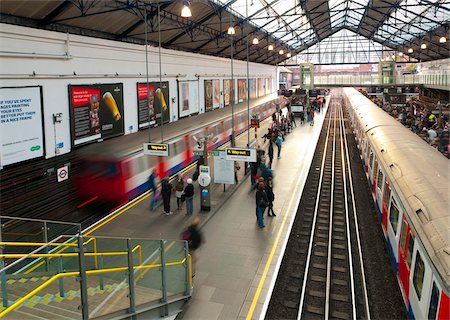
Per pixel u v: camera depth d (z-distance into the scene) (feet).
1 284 18.35
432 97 121.80
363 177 61.21
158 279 24.06
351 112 103.19
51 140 37.06
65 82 38.78
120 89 48.57
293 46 146.30
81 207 39.34
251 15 75.72
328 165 69.05
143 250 24.50
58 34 37.14
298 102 121.90
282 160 67.51
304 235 38.50
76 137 40.52
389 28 122.72
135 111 52.42
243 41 92.99
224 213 42.45
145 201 46.24
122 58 48.70
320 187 54.39
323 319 25.25
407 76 152.56
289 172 59.41
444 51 114.62
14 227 27.81
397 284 29.68
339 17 129.49
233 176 47.57
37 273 23.31
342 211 45.70
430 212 21.85
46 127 36.40
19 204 32.63
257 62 138.82
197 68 74.79
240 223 39.50
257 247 33.96
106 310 19.86
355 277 30.63
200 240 34.32
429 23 95.25
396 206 28.96
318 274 30.91
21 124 33.47
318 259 33.50
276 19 88.07
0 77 31.14
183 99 68.28
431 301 18.53
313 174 62.39
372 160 47.11
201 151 42.73
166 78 61.62
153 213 42.60
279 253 32.83
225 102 93.81
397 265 27.58
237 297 26.61
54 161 37.09
